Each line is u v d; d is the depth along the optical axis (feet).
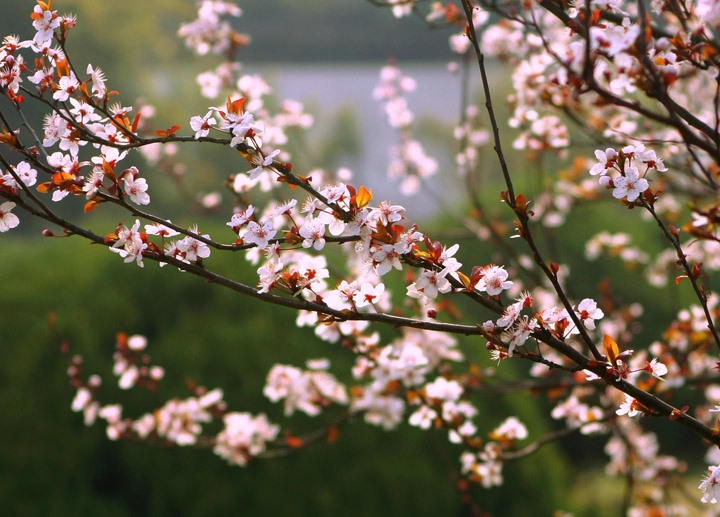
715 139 4.86
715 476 5.54
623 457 13.51
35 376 18.78
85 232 5.34
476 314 27.66
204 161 54.24
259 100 9.88
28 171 5.46
